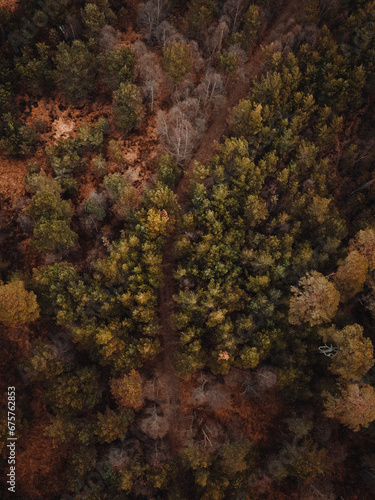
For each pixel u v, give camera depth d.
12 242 60.88
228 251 56.12
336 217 62.69
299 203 59.16
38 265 60.53
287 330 58.41
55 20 62.44
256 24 65.12
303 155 60.88
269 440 61.50
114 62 61.69
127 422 54.47
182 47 60.81
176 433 60.03
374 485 62.09
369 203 69.12
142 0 68.69
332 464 61.91
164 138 65.75
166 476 55.66
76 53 61.38
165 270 62.03
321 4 66.62
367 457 62.91
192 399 60.16
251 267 58.47
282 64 63.81
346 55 63.28
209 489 52.91
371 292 60.72
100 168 62.97
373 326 63.09
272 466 57.72
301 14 67.50
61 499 54.75
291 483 60.53
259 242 58.16
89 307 52.97
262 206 56.78
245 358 53.31
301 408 62.97
